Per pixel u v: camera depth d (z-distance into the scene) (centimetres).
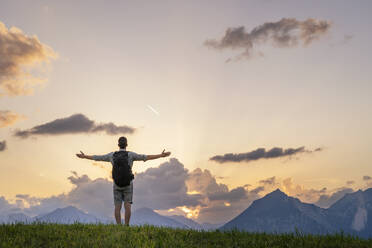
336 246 819
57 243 798
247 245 842
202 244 860
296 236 916
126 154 1021
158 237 882
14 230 898
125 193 1030
